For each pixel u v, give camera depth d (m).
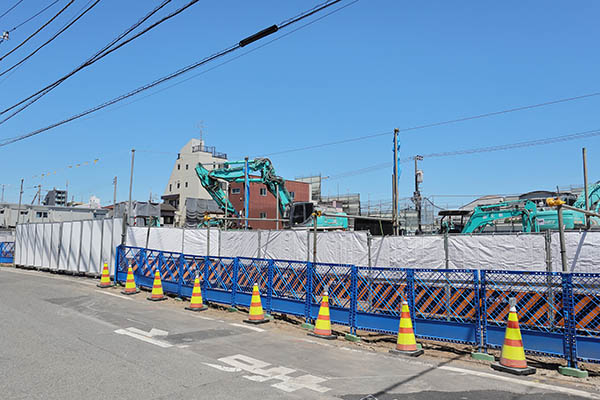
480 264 11.80
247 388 5.84
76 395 5.38
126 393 5.49
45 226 24.75
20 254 27.19
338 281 10.32
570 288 7.00
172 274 14.55
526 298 8.09
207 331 9.58
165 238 19.05
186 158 76.50
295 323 10.98
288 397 5.55
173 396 5.43
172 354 7.48
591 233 10.34
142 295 14.97
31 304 12.34
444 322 8.17
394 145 20.58
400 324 8.26
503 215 20.98
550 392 5.99
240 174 28.47
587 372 6.82
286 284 11.31
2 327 9.16
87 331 9.08
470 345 8.68
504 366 7.02
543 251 10.94
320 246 14.99
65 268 22.47
